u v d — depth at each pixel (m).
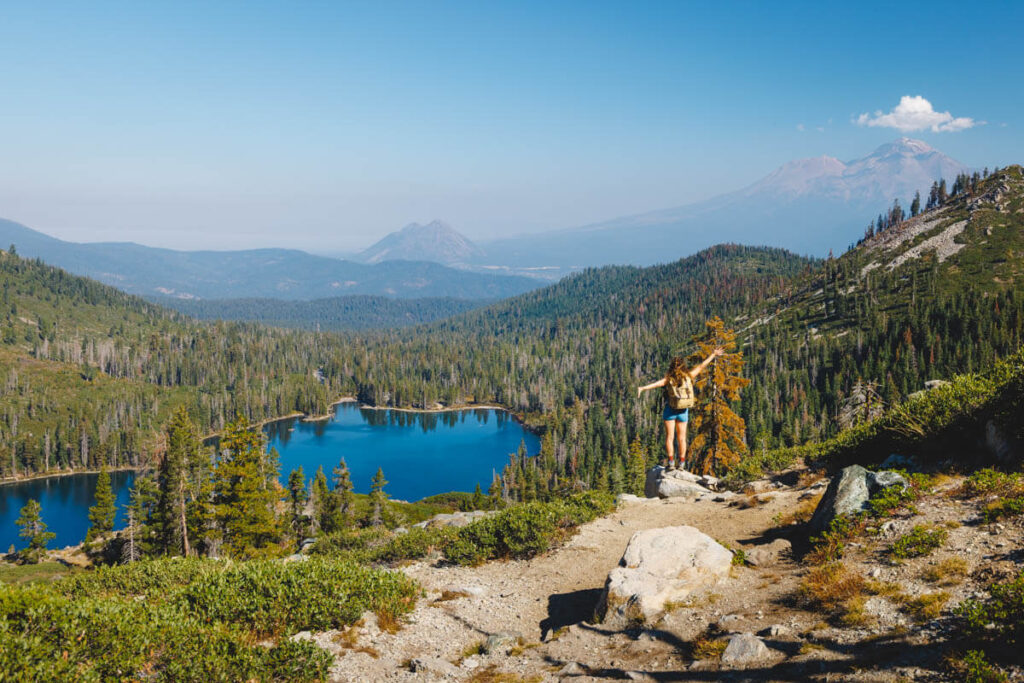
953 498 10.39
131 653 7.77
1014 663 5.55
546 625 10.42
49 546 124.62
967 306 180.62
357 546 21.22
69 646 7.54
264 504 57.50
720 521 14.82
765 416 147.88
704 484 19.53
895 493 10.89
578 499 17.73
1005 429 11.34
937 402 13.95
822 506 11.75
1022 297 173.38
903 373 148.38
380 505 88.75
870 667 6.16
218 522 59.66
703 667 7.11
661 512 16.64
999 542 8.38
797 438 122.88
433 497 121.31
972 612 6.61
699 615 8.91
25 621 7.72
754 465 20.00
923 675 5.76
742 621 8.32
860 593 8.15
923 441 13.54
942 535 8.97
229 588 10.91
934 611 7.02
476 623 10.77
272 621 10.05
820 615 7.93
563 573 13.10
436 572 14.41
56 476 187.50
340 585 11.08
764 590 9.37
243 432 56.50
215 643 8.30
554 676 7.90
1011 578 7.24
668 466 13.34
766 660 6.93
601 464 145.88
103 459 194.25
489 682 7.94
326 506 84.75
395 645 9.73
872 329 199.38
